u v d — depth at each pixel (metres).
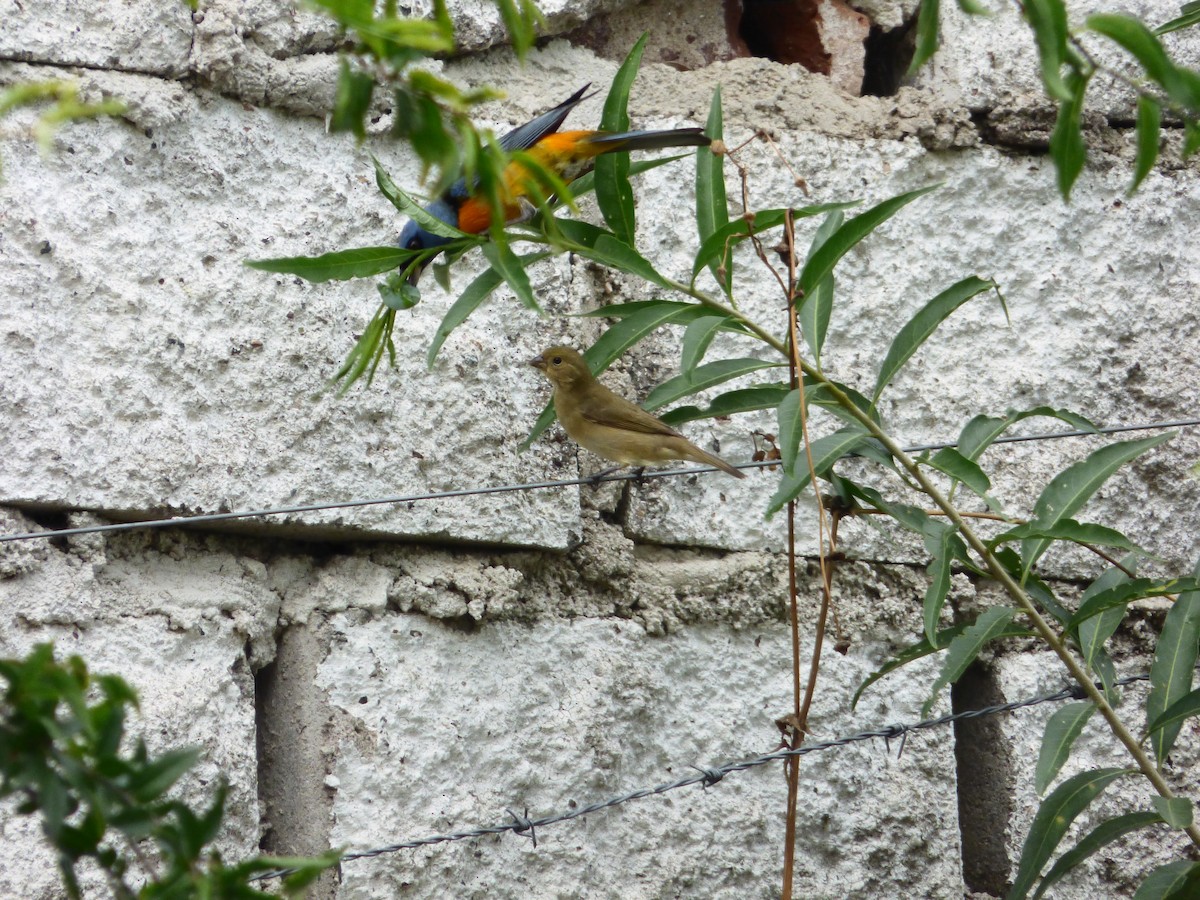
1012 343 10.33
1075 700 10.06
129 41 8.10
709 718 9.09
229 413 7.99
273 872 7.45
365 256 6.19
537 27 9.52
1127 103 11.02
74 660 3.49
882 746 9.44
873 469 9.80
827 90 10.41
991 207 10.52
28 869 6.85
